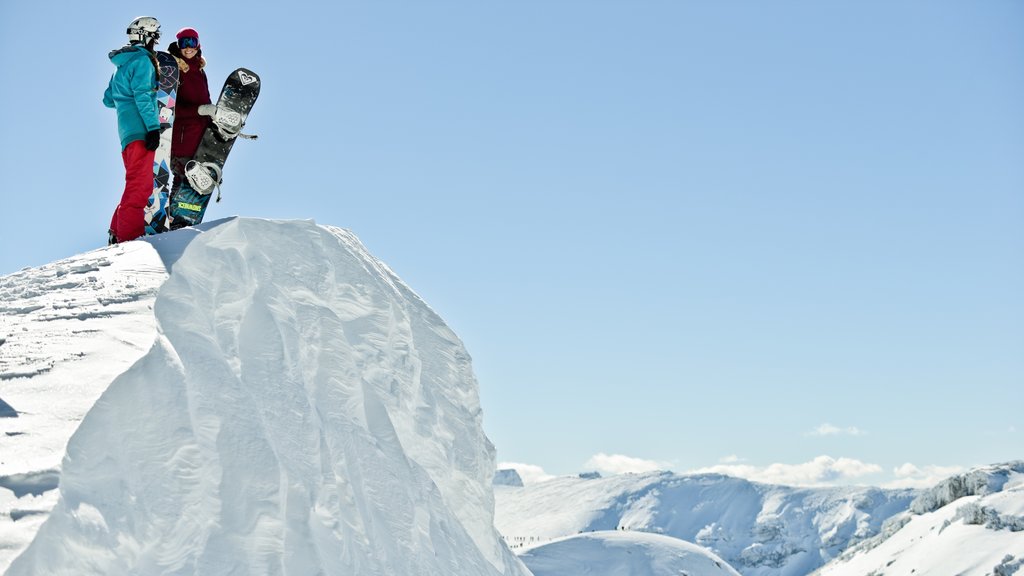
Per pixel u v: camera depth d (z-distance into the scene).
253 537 5.02
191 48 9.32
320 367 7.23
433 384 9.12
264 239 7.73
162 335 5.68
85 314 5.88
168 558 4.52
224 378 5.69
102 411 4.75
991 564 152.62
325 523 5.78
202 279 6.72
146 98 8.52
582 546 92.56
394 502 6.88
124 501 4.47
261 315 6.77
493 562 9.04
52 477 4.16
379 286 8.71
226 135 9.38
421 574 6.64
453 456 8.87
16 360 5.12
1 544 3.72
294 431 6.05
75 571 3.95
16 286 6.58
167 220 8.95
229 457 5.25
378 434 7.42
